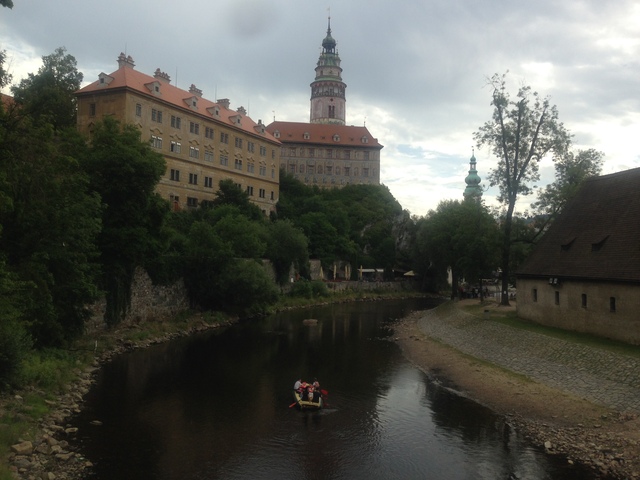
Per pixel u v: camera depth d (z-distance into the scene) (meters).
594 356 27.45
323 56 161.62
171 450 20.19
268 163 104.31
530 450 20.33
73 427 21.97
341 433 22.53
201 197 84.81
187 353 38.25
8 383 23.19
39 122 28.56
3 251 28.34
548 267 37.91
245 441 21.41
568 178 49.75
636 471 17.66
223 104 98.50
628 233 32.47
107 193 38.19
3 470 16.19
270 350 40.31
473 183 120.06
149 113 74.25
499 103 46.56
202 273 53.12
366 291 95.88
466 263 59.72
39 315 28.50
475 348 37.22
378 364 35.84
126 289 42.28
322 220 102.56
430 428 23.09
